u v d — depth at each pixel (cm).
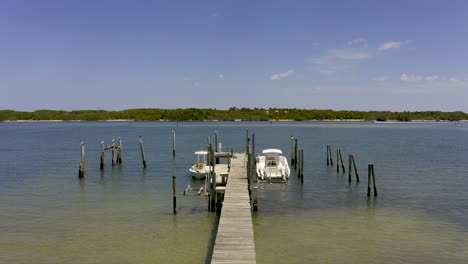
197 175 3934
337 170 4447
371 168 3120
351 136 11044
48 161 5497
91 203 2941
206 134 11969
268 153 4053
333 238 2153
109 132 13250
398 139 9800
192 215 2595
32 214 2628
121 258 1881
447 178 3988
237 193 2647
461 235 2197
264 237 2172
